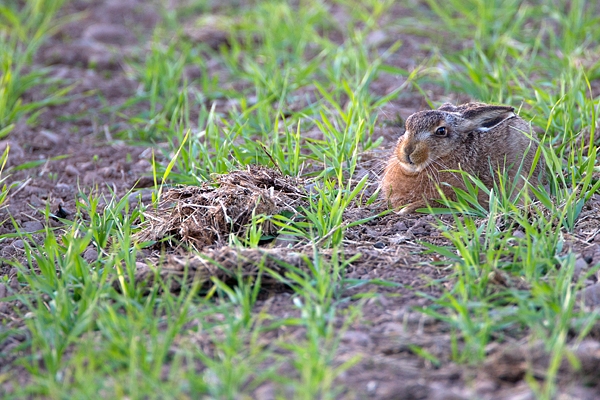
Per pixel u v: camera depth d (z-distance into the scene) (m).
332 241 9.59
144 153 13.34
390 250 9.63
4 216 11.39
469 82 14.23
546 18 17.59
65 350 7.89
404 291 8.70
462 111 11.18
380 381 7.23
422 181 10.91
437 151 10.84
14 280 9.47
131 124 14.58
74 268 8.96
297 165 11.48
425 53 16.66
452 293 8.33
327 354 7.38
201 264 8.98
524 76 13.55
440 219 10.45
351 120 12.36
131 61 17.27
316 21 18.14
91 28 18.86
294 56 16.22
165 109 14.27
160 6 20.44
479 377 7.24
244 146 12.11
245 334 7.84
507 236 9.10
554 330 7.45
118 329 7.71
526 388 7.05
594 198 10.64
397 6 19.27
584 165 11.06
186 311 7.86
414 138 10.83
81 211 11.48
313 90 15.16
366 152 12.24
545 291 8.05
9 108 14.70
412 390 7.05
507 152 10.94
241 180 10.52
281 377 7.17
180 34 17.78
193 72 16.42
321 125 12.31
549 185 11.09
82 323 7.78
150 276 8.94
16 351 8.01
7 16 17.47
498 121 11.02
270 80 14.52
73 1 21.22
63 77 16.52
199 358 7.59
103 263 9.52
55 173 12.87
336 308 8.41
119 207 10.36
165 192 11.28
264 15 18.22
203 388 7.00
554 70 14.67
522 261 8.81
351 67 15.38
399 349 7.69
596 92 14.14
